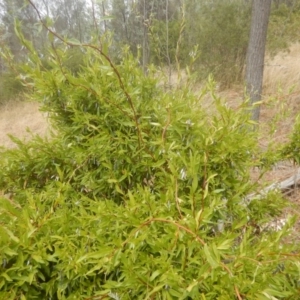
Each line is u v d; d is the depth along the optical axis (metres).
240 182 1.46
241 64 7.11
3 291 1.05
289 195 2.96
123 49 1.64
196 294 0.93
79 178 1.59
